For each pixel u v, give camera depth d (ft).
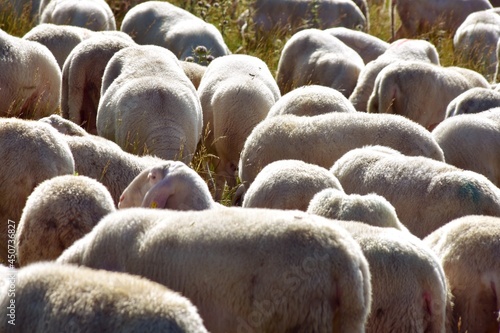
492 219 35.58
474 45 86.58
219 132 54.39
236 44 82.84
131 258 29.60
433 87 61.62
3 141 37.65
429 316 31.96
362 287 27.68
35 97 55.11
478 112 56.65
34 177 37.47
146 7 75.41
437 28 98.17
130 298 24.25
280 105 53.01
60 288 25.29
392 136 46.47
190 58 64.85
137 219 30.30
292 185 38.50
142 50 54.95
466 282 34.35
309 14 89.56
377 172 41.86
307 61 70.59
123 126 50.16
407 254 31.86
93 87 57.57
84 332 24.13
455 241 34.94
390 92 60.85
